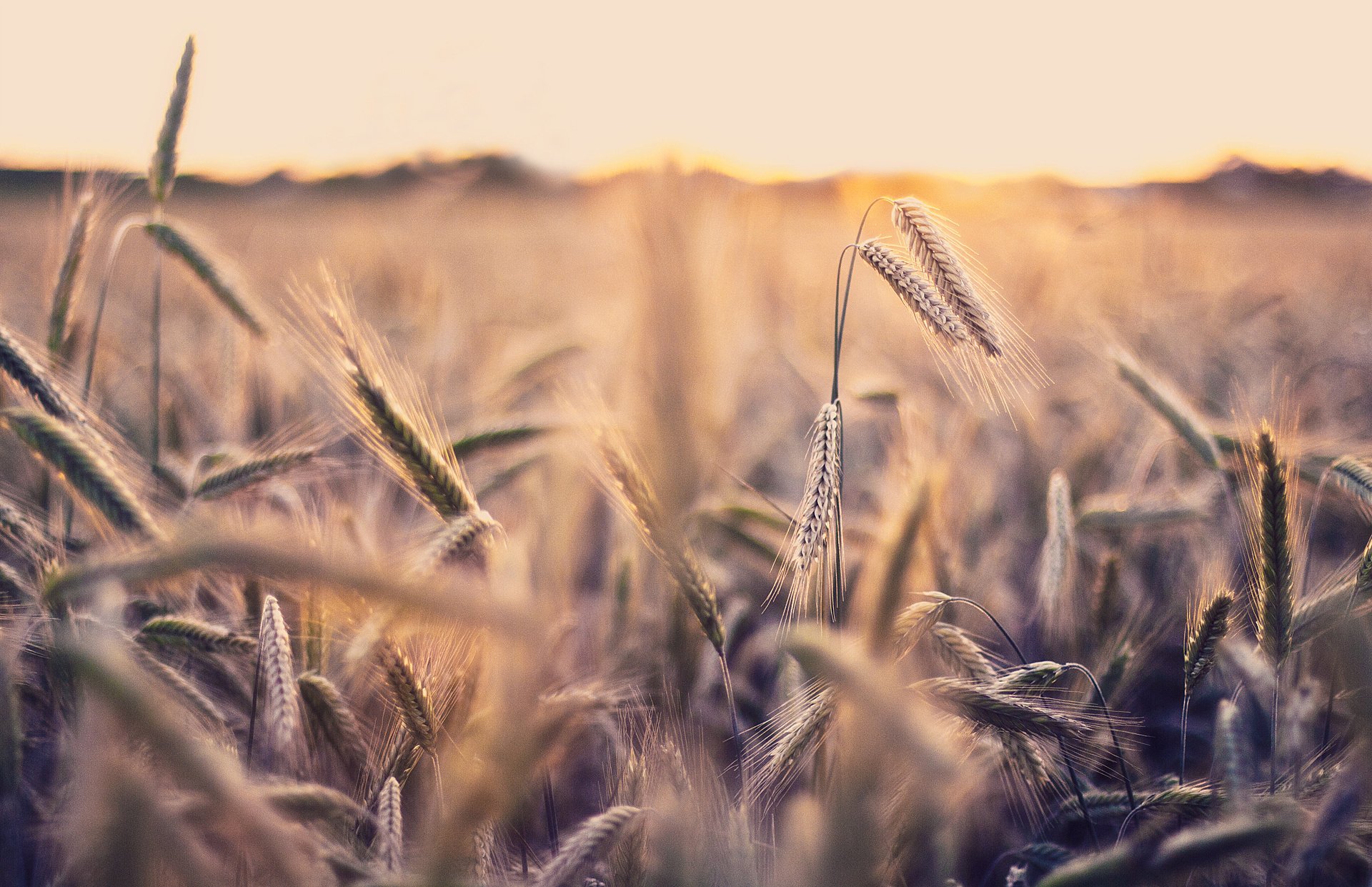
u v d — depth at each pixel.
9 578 0.61
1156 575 0.96
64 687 0.58
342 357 0.60
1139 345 1.70
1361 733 0.57
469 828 0.48
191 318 2.04
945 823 0.58
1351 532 0.88
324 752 0.62
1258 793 0.65
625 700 0.67
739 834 0.57
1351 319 2.23
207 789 0.44
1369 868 0.65
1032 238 2.12
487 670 0.62
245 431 1.10
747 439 1.31
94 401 0.78
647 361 0.76
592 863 0.55
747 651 0.86
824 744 0.62
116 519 0.54
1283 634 0.64
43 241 3.73
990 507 0.98
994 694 0.60
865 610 0.52
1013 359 0.64
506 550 0.65
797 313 1.84
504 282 2.83
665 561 0.62
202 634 0.62
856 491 1.07
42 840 0.57
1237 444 0.82
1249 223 5.12
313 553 0.47
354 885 0.52
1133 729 0.76
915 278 0.63
